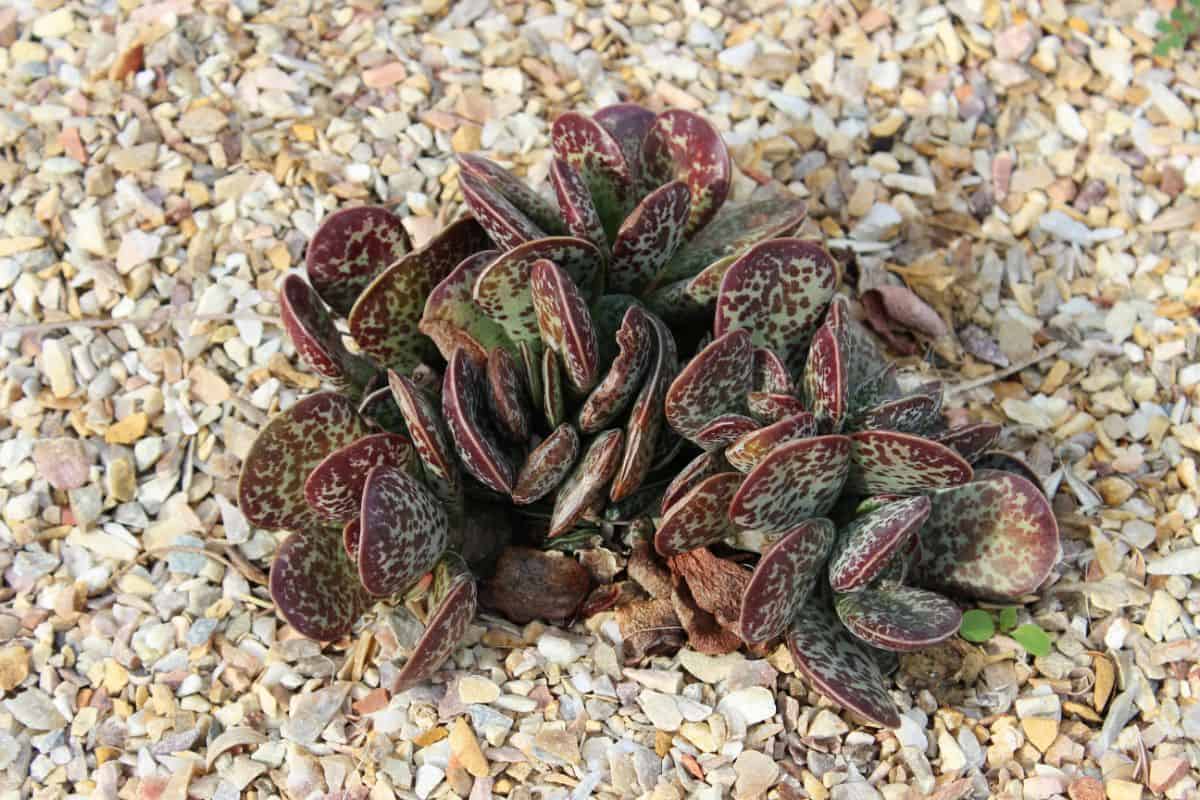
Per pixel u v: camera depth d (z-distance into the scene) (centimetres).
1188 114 99
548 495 85
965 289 94
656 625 84
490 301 81
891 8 101
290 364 90
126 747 82
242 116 96
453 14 100
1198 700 84
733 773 81
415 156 95
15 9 99
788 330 83
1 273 91
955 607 80
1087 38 101
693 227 86
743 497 79
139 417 89
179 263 92
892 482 81
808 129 98
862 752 82
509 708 82
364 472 81
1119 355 93
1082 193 97
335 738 82
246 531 87
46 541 87
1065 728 83
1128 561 87
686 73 99
